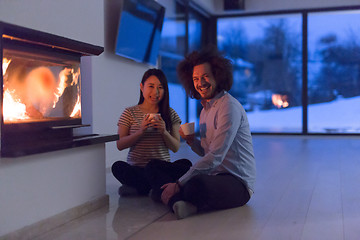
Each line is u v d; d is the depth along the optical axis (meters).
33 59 2.07
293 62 7.69
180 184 2.28
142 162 2.82
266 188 3.01
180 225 2.12
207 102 2.43
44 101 2.16
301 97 7.68
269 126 7.82
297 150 5.32
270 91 7.80
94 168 2.49
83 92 3.65
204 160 2.23
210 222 2.17
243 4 7.30
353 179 3.32
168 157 2.89
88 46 2.40
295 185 3.11
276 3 7.29
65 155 2.25
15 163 1.93
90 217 2.30
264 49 7.78
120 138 2.80
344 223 2.14
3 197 1.86
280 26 7.70
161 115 2.86
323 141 6.46
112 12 4.15
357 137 7.04
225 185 2.29
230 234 1.98
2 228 1.86
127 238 1.94
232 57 7.88
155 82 2.79
